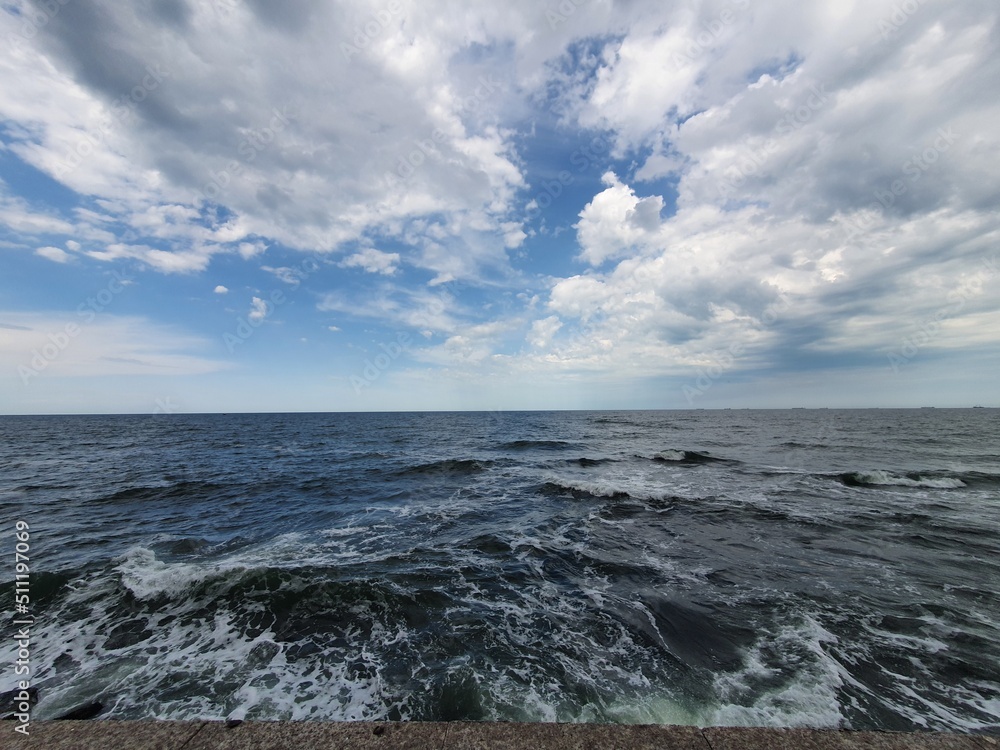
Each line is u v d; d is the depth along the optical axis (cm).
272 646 559
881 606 643
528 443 3136
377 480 1744
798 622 598
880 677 474
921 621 597
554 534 1013
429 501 1370
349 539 985
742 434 3972
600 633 581
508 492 1493
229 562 832
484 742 222
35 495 1493
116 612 646
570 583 742
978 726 399
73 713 430
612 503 1316
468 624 609
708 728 232
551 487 1552
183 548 933
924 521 1095
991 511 1193
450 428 5172
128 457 2523
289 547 931
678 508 1245
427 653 541
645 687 465
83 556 882
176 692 466
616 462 2188
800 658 512
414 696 459
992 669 487
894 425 5356
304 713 432
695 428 4878
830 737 226
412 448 2925
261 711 435
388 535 1014
